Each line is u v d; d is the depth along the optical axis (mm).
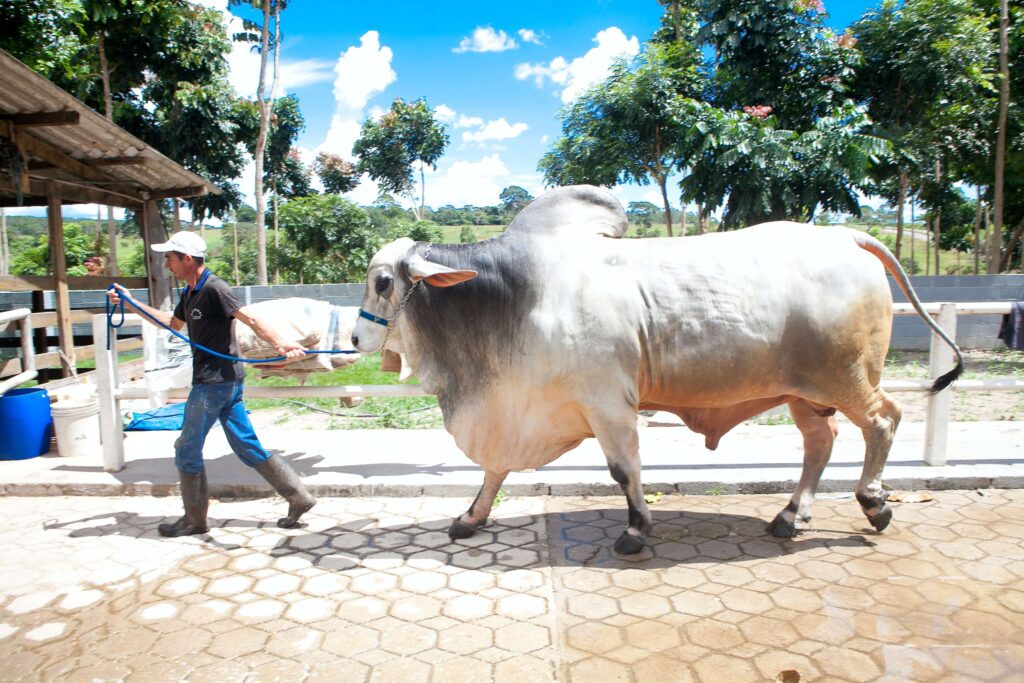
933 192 16297
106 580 3701
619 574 3641
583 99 12547
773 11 11727
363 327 4051
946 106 12602
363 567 3816
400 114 34531
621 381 3658
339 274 16438
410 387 5012
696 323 3600
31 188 8062
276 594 3514
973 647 2863
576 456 5543
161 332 5223
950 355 4832
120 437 5383
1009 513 4375
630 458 3742
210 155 18312
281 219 16484
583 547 4004
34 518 4656
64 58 12062
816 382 3686
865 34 12531
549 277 3738
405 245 4023
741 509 4555
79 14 13109
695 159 11133
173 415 6848
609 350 3619
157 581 3686
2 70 6109
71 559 3971
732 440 5902
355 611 3318
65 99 6816
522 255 3783
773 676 2693
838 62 11875
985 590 3357
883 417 3914
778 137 10844
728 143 10891
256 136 20062
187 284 4211
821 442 4117
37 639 3117
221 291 4055
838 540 4004
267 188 29422
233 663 2887
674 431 6203
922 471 4898
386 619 3234
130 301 4301
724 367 3625
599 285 3666
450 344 3912
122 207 10055
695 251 3723
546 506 4707
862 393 3750
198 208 20984
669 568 3691
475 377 3902
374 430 6469
